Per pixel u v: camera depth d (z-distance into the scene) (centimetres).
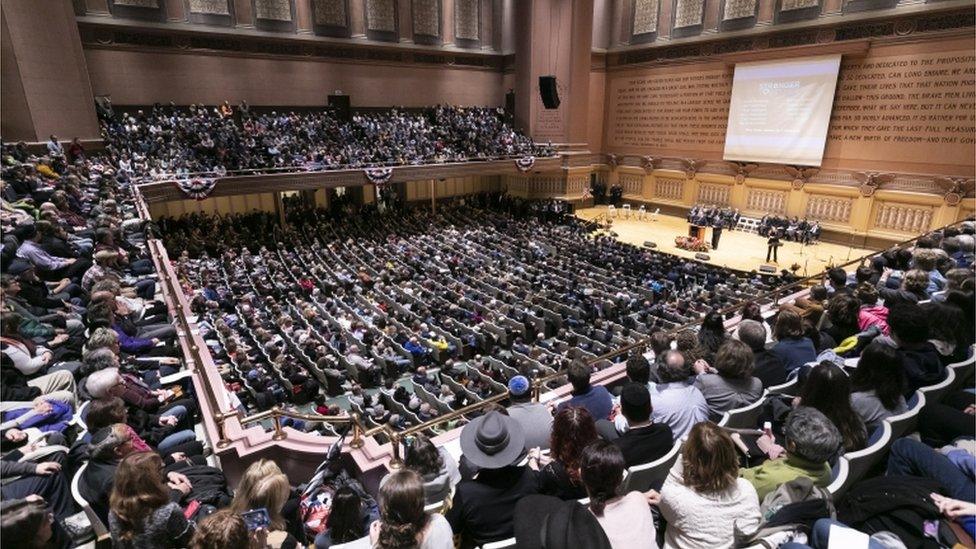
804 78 2506
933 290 630
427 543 274
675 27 3006
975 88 2055
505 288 1830
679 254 2453
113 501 315
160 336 705
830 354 479
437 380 1193
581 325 1470
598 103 3472
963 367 427
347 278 1920
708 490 270
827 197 2552
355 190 3288
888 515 271
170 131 2400
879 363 369
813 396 343
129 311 715
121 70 2544
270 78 2941
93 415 398
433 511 360
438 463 365
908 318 418
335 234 2686
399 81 3359
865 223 2438
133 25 2506
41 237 802
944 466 288
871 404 365
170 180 2148
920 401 378
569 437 330
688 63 2994
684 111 3066
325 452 493
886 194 2350
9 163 1243
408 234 2708
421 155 2919
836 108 2469
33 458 393
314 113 3095
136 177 2022
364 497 427
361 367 1209
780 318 535
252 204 2953
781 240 2616
